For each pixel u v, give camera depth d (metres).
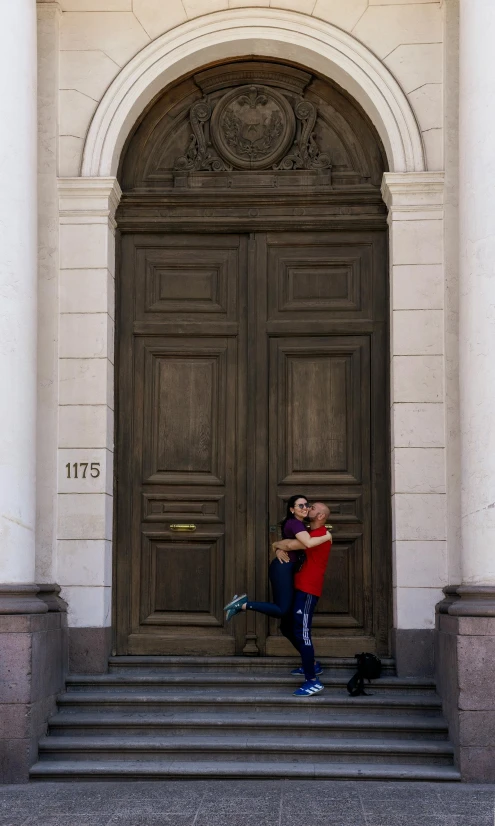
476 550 6.97
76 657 7.91
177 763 6.88
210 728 7.21
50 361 8.10
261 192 8.59
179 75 8.62
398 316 8.08
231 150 8.70
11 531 7.07
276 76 8.72
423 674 7.78
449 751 6.88
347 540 8.32
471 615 6.79
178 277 8.64
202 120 8.73
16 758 6.78
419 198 8.13
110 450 8.24
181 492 8.45
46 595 7.77
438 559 7.86
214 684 7.75
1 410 7.10
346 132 8.70
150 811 6.01
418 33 8.30
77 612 7.94
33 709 6.92
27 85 7.48
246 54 8.61
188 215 8.64
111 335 8.34
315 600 7.71
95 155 8.29
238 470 8.45
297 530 7.73
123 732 7.23
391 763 6.92
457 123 8.12
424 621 7.82
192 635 8.33
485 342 7.06
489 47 7.23
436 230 8.12
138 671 8.09
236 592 8.34
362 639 8.20
